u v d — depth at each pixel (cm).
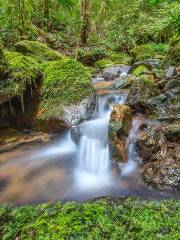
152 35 1174
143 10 1174
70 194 374
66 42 1248
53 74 579
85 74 598
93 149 473
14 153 486
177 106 485
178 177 354
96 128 508
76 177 421
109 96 609
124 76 739
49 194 374
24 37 935
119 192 372
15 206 341
